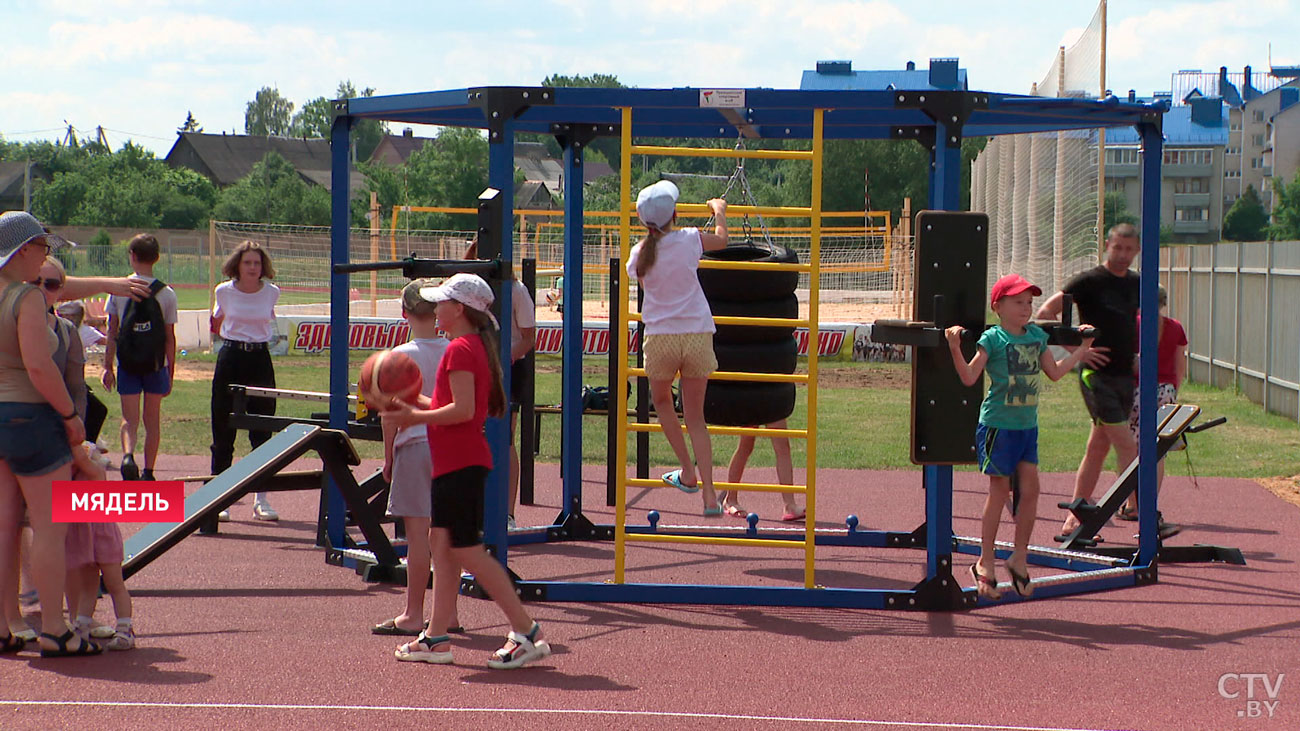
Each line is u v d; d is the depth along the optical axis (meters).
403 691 5.34
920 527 9.17
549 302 30.73
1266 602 7.39
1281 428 16.20
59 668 5.65
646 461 10.55
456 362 5.58
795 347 8.46
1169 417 9.06
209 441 13.88
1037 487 7.00
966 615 7.02
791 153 6.93
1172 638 6.50
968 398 6.84
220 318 9.73
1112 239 9.05
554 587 7.23
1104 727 4.99
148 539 7.27
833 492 11.33
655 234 7.08
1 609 5.88
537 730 4.86
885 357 25.61
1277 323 17.94
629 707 5.18
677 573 8.12
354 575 7.77
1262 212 130.25
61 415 5.78
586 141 8.95
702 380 7.11
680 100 6.95
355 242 30.64
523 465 10.20
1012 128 8.96
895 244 30.27
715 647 6.21
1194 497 11.23
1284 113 137.88
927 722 5.03
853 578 8.06
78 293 6.63
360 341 25.05
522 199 94.81
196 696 5.23
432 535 5.79
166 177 96.75
